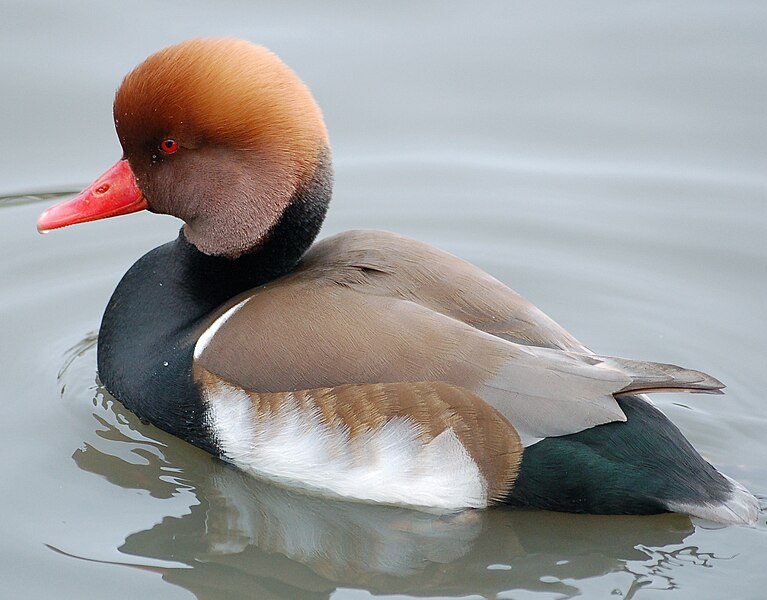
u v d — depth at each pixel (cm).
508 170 1305
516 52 1444
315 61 1413
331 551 835
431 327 816
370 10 1492
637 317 1104
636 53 1438
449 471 808
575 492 806
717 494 816
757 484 875
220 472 898
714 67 1416
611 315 1107
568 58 1435
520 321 839
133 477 892
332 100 1377
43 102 1350
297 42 1428
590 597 770
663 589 774
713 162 1306
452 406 798
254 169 879
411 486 817
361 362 816
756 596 763
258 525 856
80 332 1067
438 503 823
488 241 1210
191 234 927
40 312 1092
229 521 856
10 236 1200
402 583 795
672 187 1277
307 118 881
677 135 1342
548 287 1145
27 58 1388
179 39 1395
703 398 999
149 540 829
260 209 888
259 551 830
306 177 887
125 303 940
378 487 823
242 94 862
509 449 798
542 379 798
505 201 1262
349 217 1243
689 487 809
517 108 1379
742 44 1443
